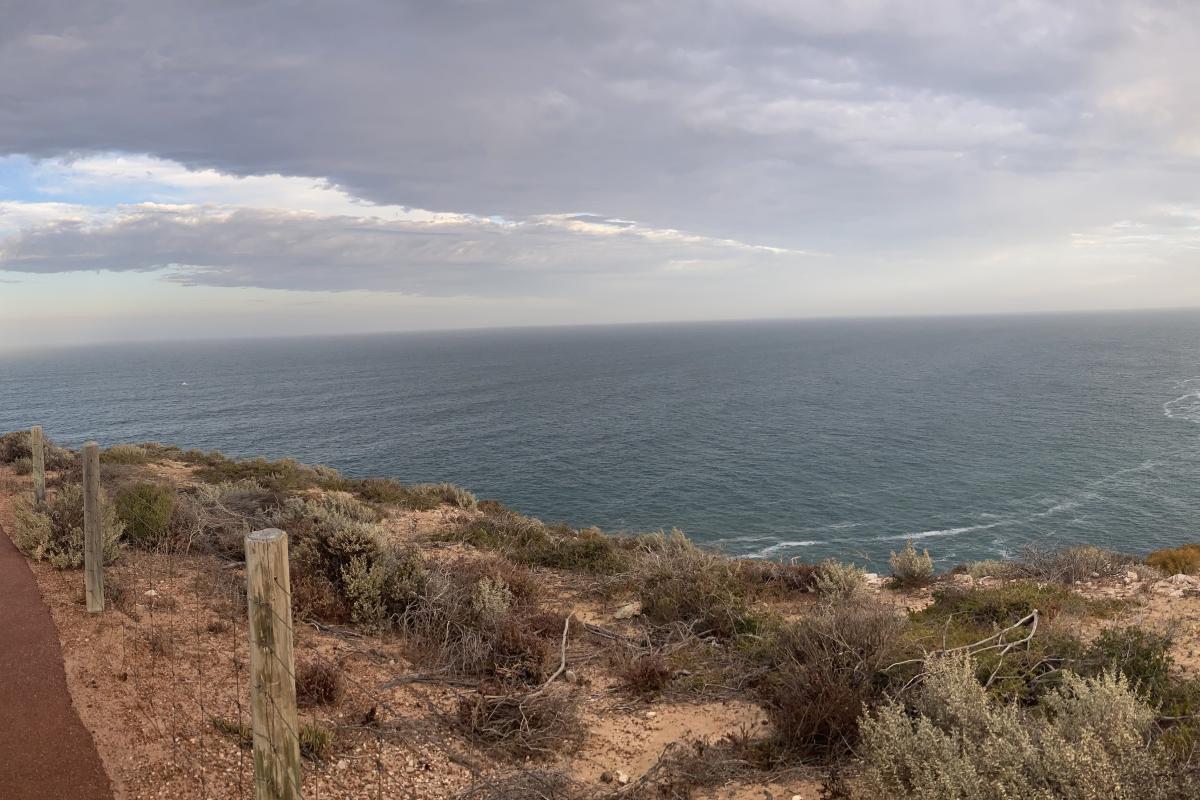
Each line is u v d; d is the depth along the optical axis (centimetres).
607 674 761
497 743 588
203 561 998
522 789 514
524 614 877
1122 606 927
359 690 659
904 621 782
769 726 637
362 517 1370
